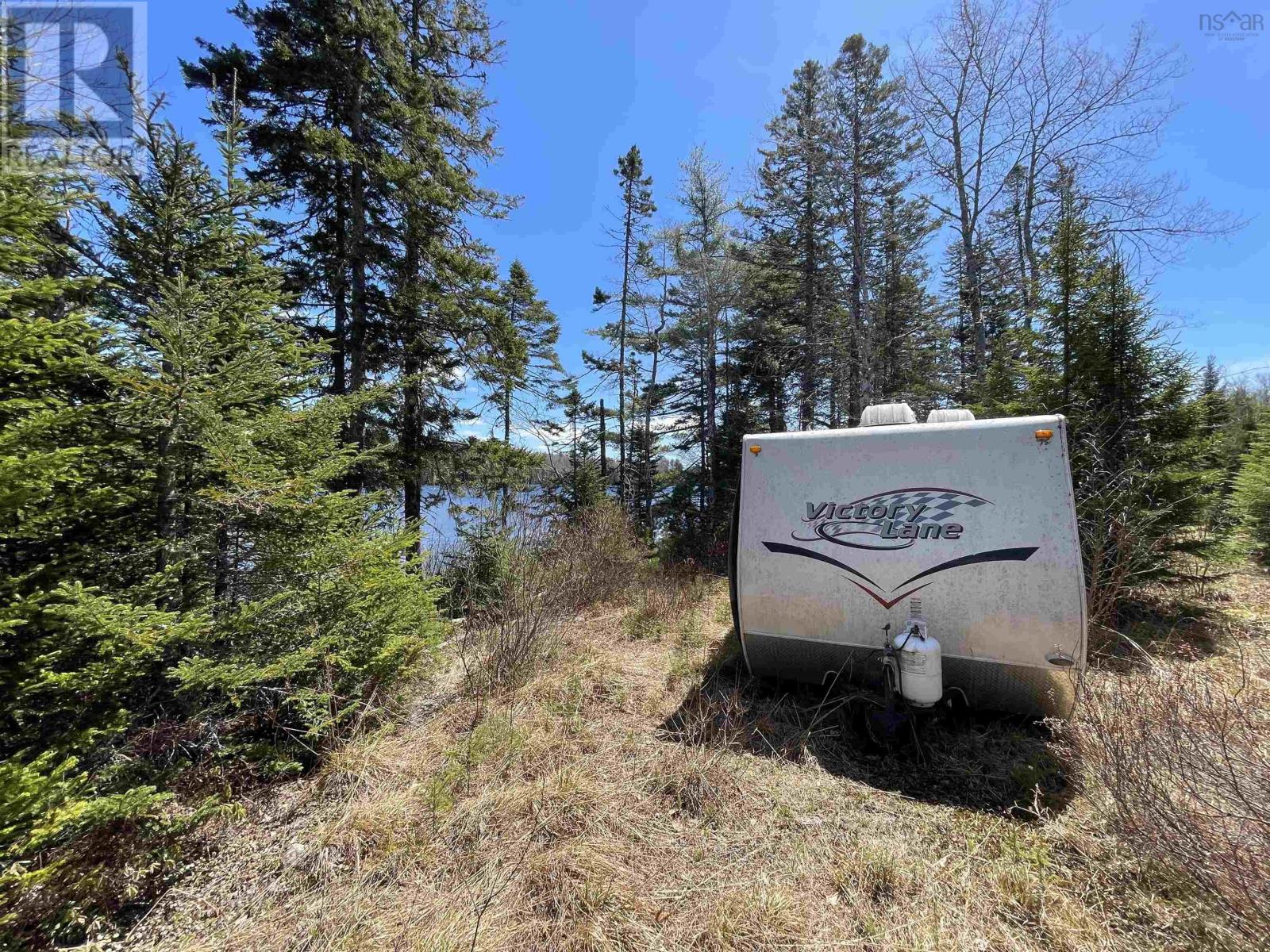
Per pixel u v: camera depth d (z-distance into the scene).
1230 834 2.08
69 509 2.49
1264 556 8.45
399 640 3.87
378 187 8.29
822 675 4.01
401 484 9.05
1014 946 2.00
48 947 2.04
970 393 9.14
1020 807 2.80
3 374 2.39
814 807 2.91
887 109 13.95
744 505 4.03
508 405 11.47
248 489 3.01
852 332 14.16
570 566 7.40
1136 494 5.71
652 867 2.46
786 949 2.02
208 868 2.49
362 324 8.19
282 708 3.45
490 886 2.36
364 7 7.67
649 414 19.12
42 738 2.39
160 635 2.45
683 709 4.07
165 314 2.88
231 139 3.47
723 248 16.17
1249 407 14.16
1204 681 3.17
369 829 2.70
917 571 3.41
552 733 3.69
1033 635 3.13
